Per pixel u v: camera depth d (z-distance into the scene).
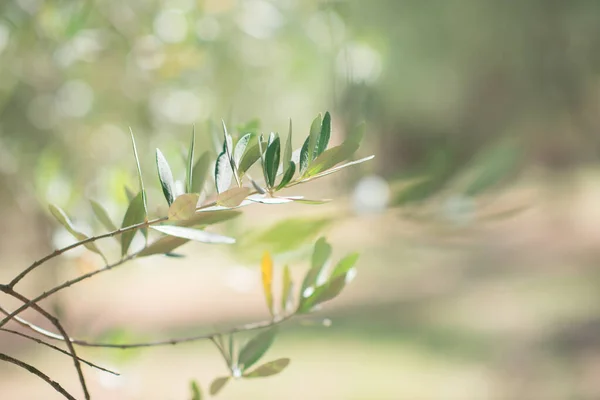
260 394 7.48
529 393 7.18
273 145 0.92
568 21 6.30
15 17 2.05
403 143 6.62
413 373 8.08
